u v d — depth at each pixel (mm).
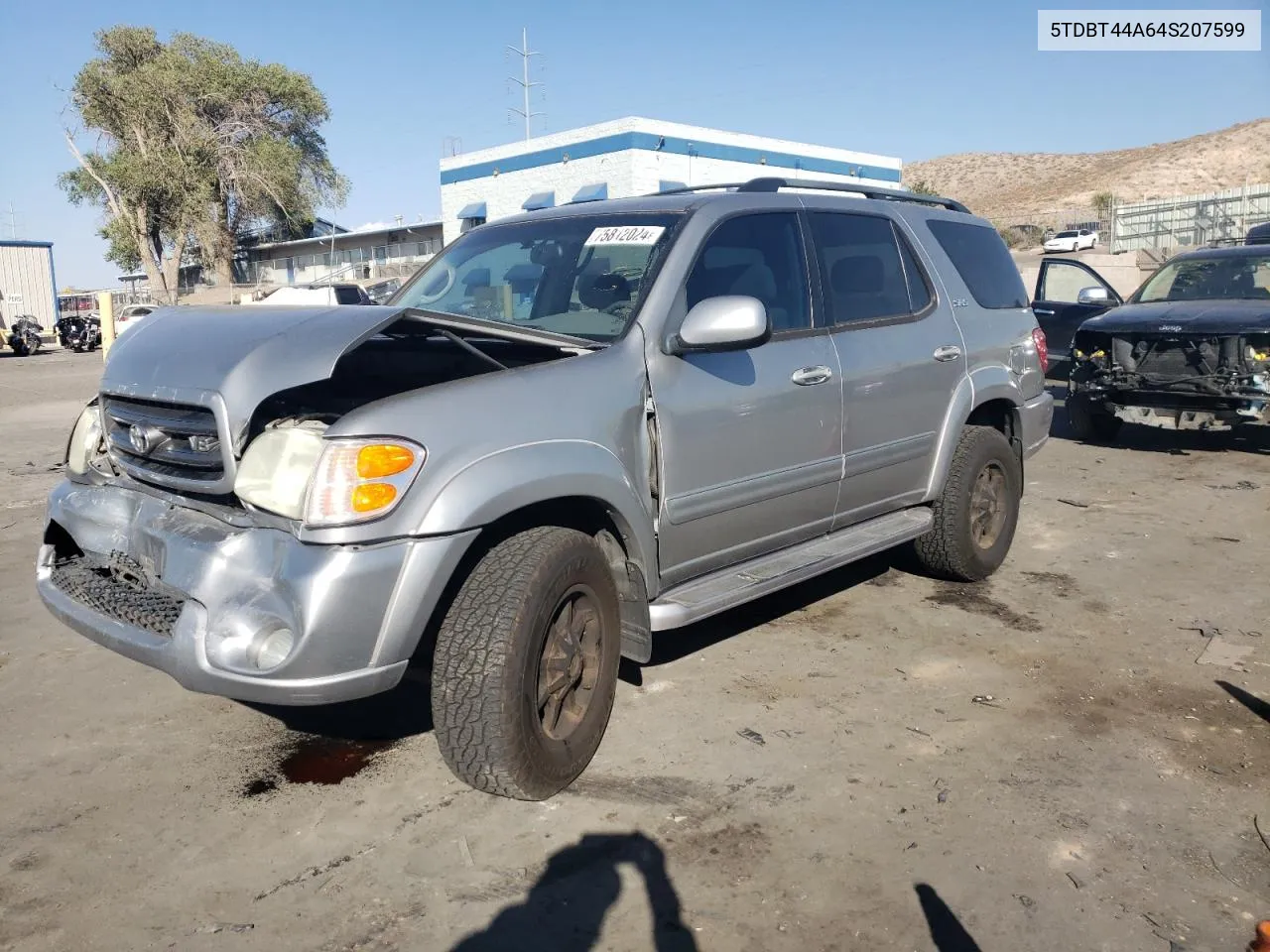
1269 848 2990
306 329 3125
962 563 5238
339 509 2828
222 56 49844
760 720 3834
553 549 3152
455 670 3018
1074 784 3355
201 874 2891
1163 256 28219
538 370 3318
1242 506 7145
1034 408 5699
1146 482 7984
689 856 2957
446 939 2607
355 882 2848
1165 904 2729
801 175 34000
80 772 3488
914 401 4793
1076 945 2568
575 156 30797
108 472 3594
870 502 4699
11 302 42188
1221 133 105125
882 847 3002
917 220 5199
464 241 4754
